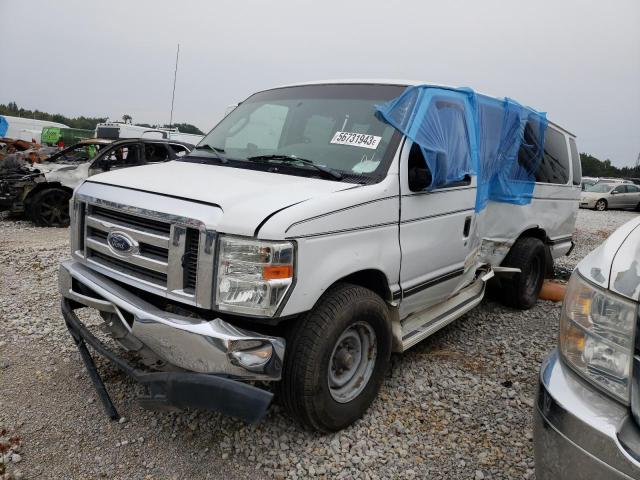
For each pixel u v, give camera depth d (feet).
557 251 20.83
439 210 12.30
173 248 8.94
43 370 12.45
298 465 9.41
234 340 8.30
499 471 9.50
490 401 11.96
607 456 5.85
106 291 9.91
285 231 8.44
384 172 10.80
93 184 10.96
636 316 6.12
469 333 16.34
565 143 20.53
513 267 17.95
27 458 9.28
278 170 11.21
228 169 11.55
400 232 11.09
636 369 6.02
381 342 10.85
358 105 12.32
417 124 11.58
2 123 93.35
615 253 6.82
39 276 20.36
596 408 6.15
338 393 10.32
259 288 8.36
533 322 17.71
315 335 9.25
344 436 10.34
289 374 9.32
